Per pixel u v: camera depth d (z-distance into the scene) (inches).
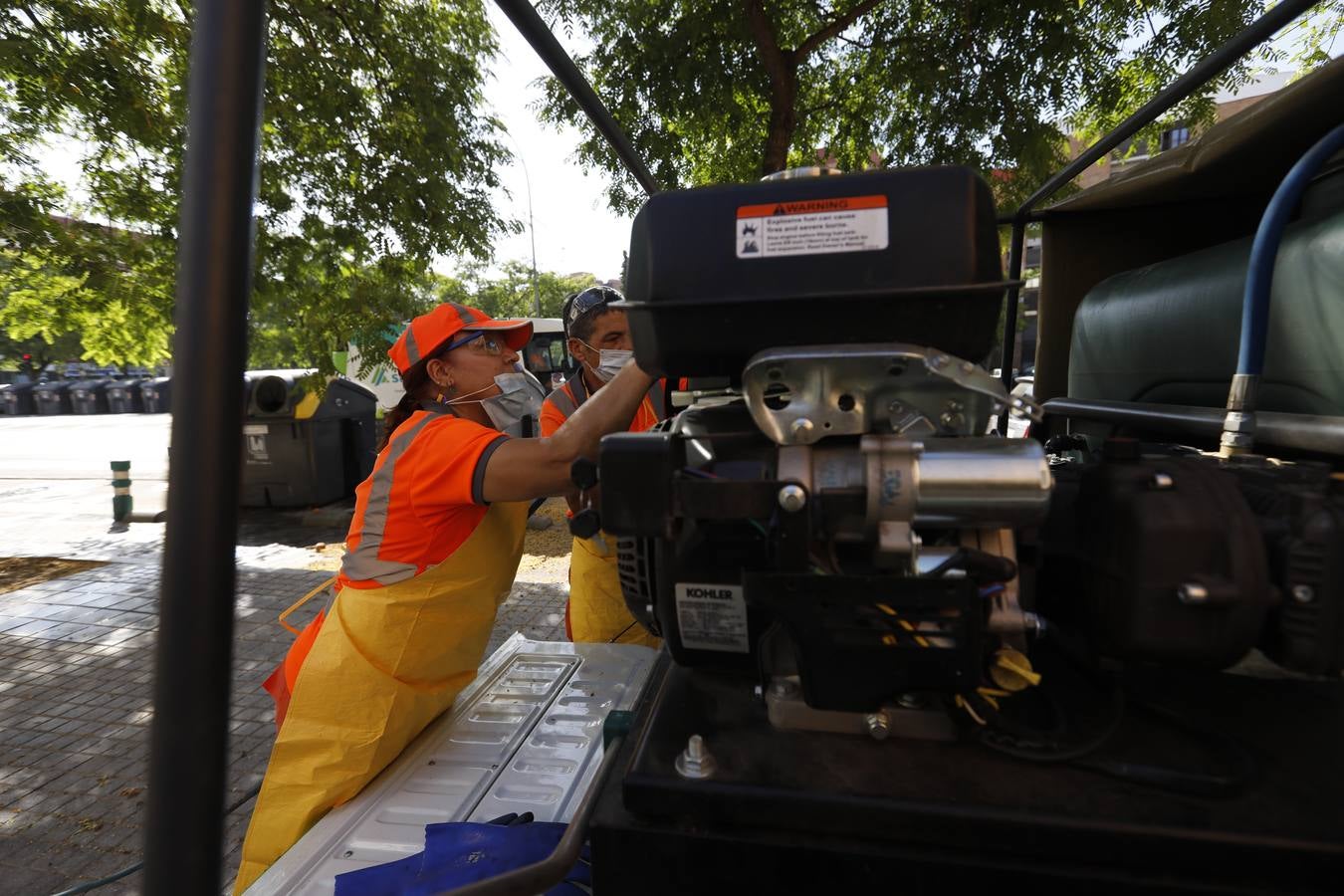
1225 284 57.6
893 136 264.4
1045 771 31.6
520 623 217.6
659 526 32.4
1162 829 27.5
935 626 30.8
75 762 149.5
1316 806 28.5
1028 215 94.3
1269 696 36.6
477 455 57.9
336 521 343.9
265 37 25.1
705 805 31.4
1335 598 28.9
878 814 29.8
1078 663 37.3
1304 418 45.8
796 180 32.2
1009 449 30.4
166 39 219.5
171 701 25.0
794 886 30.7
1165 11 187.0
